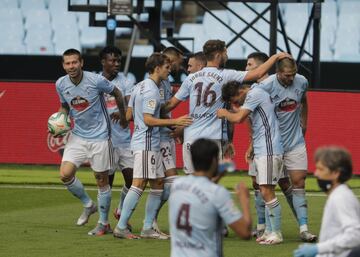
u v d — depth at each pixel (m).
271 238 27.84
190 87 28.36
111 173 30.30
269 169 27.70
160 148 28.97
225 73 28.05
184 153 28.39
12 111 51.09
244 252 26.28
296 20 72.25
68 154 29.88
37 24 74.56
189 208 16.39
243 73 27.95
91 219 32.84
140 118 28.50
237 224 16.30
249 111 27.30
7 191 40.88
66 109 30.36
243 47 71.94
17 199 38.34
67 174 29.88
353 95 48.84
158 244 27.56
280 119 28.30
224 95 27.81
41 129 51.09
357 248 16.42
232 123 28.45
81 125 29.66
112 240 28.23
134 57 72.00
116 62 32.31
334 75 71.81
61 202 37.56
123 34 72.50
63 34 74.62
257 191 29.33
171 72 30.64
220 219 16.56
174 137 29.31
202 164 16.61
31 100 51.00
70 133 30.27
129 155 31.69
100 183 29.53
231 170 16.73
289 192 29.53
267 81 28.06
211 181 16.77
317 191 42.28
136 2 59.41
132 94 28.95
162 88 29.66
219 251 16.64
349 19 71.75
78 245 27.22
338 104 48.91
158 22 58.59
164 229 30.73
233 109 28.44
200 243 16.41
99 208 29.47
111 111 32.69
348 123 48.84
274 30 53.53
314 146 49.16
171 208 16.67
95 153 29.48
